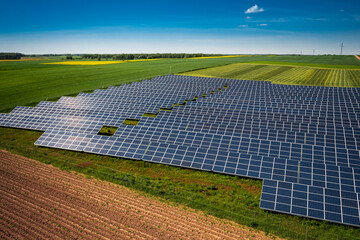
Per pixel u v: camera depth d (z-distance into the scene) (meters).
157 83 92.19
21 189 30.47
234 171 32.56
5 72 133.62
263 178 30.92
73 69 152.25
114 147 39.81
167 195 29.50
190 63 193.38
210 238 22.94
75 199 28.62
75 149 40.81
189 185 31.69
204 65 174.88
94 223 24.83
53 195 29.36
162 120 47.94
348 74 126.75
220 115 53.53
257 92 76.12
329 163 32.94
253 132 42.78
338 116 52.53
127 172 35.00
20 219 25.31
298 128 44.34
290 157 34.59
